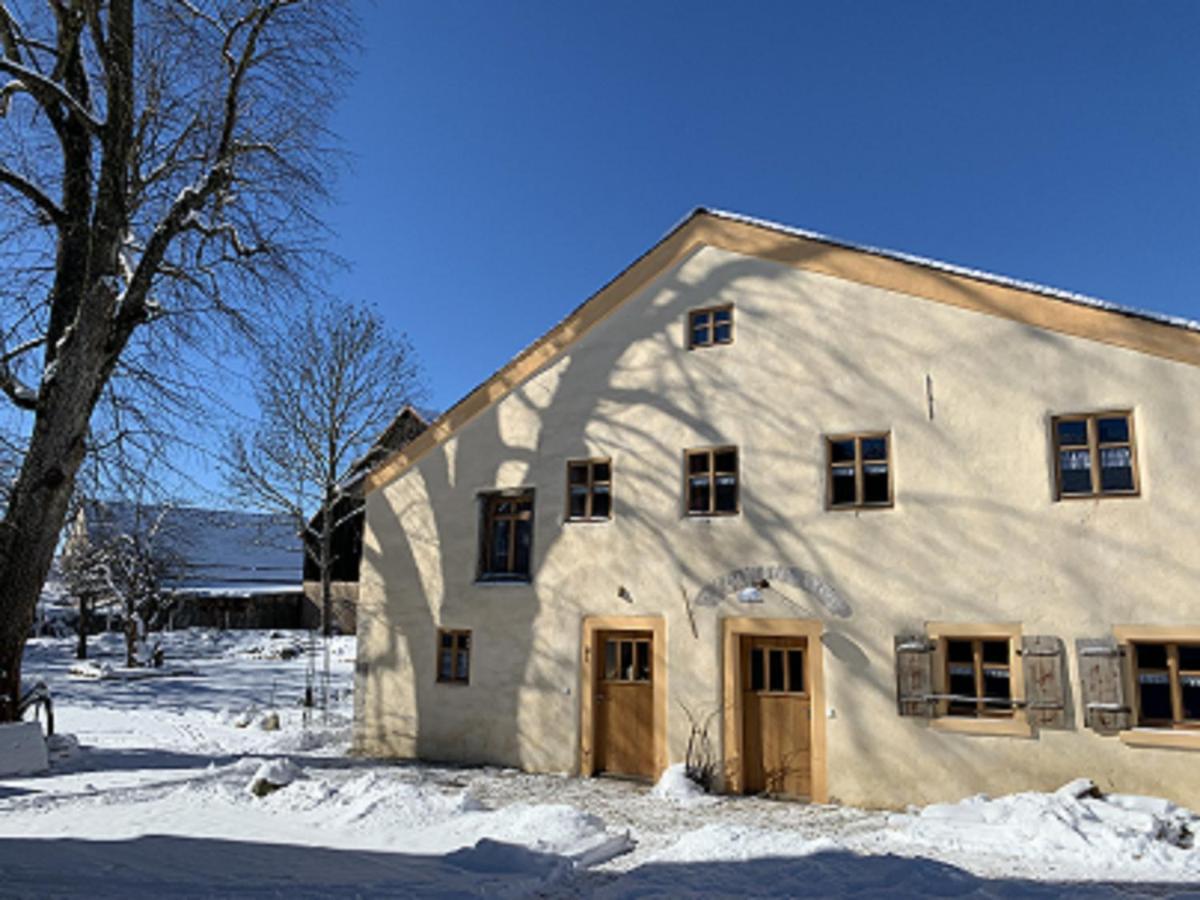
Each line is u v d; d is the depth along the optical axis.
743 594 10.90
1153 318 9.22
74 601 41.38
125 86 12.63
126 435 13.09
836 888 6.04
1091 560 9.15
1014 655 9.37
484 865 6.75
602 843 7.54
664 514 11.72
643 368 12.31
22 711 12.23
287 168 13.77
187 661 34.41
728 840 7.39
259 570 49.94
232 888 5.75
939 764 9.47
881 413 10.52
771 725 10.63
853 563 10.34
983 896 5.79
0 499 12.62
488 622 12.88
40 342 12.99
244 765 10.77
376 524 14.28
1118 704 8.73
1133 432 9.23
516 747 12.26
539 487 12.85
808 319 11.21
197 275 13.52
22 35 12.74
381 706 13.60
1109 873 6.64
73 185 13.29
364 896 5.68
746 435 11.33
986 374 10.01
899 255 10.74
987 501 9.76
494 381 13.58
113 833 7.50
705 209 12.26
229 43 13.05
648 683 11.62
